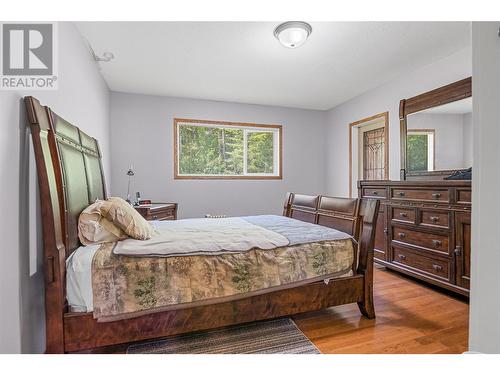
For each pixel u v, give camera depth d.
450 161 2.76
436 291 2.44
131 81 3.46
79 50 2.30
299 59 2.86
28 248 1.33
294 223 2.37
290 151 4.76
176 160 4.12
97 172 2.32
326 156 4.98
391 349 1.57
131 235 1.66
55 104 1.78
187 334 1.73
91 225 1.59
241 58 2.83
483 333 0.87
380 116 3.70
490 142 0.84
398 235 2.83
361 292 1.92
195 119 4.21
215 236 1.78
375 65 3.02
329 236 1.91
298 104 4.57
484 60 0.86
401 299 2.27
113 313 1.34
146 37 2.39
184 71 3.16
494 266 0.84
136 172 3.93
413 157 3.15
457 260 2.24
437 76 2.92
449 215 2.30
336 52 2.71
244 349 1.58
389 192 2.94
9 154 1.20
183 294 1.46
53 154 1.37
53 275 1.27
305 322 1.90
